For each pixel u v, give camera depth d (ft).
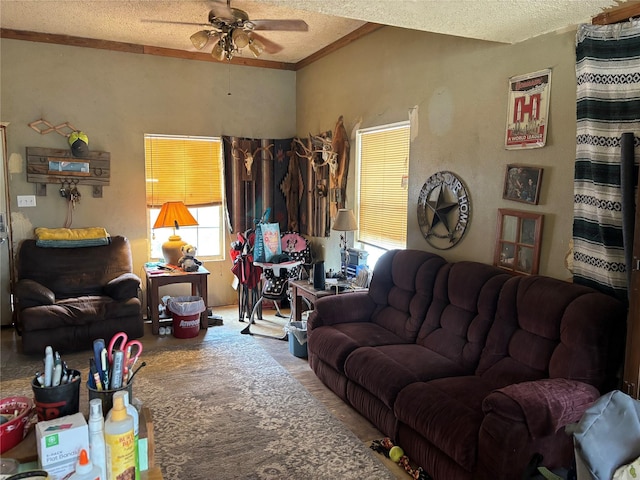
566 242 8.99
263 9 13.29
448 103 11.72
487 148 10.68
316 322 12.17
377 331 11.66
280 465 8.40
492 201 10.59
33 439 4.74
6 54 15.23
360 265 14.76
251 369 12.73
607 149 8.09
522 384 7.11
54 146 16.12
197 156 18.39
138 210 17.48
